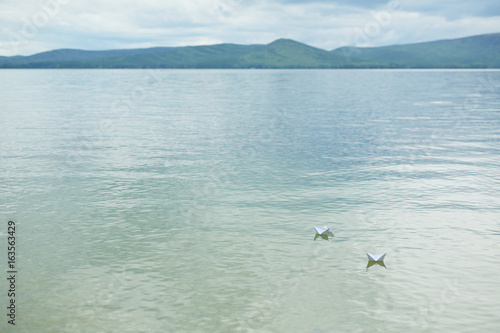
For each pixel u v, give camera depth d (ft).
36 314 24.57
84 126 104.22
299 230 37.55
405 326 23.50
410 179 55.16
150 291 27.12
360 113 133.69
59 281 28.40
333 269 30.19
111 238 35.65
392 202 45.62
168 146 77.71
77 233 36.73
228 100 189.16
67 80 423.64
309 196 47.65
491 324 23.79
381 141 83.41
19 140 83.30
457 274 29.60
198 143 80.74
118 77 509.76
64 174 57.11
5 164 62.80
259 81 411.34
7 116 123.65
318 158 67.56
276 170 59.57
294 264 30.96
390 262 31.40
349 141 83.25
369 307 25.38
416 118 120.78
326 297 26.45
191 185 51.90
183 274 29.37
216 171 58.95
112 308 25.21
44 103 170.60
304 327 23.32
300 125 105.50
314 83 365.20
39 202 45.21
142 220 39.88
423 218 40.75
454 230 37.73
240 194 48.29
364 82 382.83
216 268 30.25
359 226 38.58
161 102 179.22
